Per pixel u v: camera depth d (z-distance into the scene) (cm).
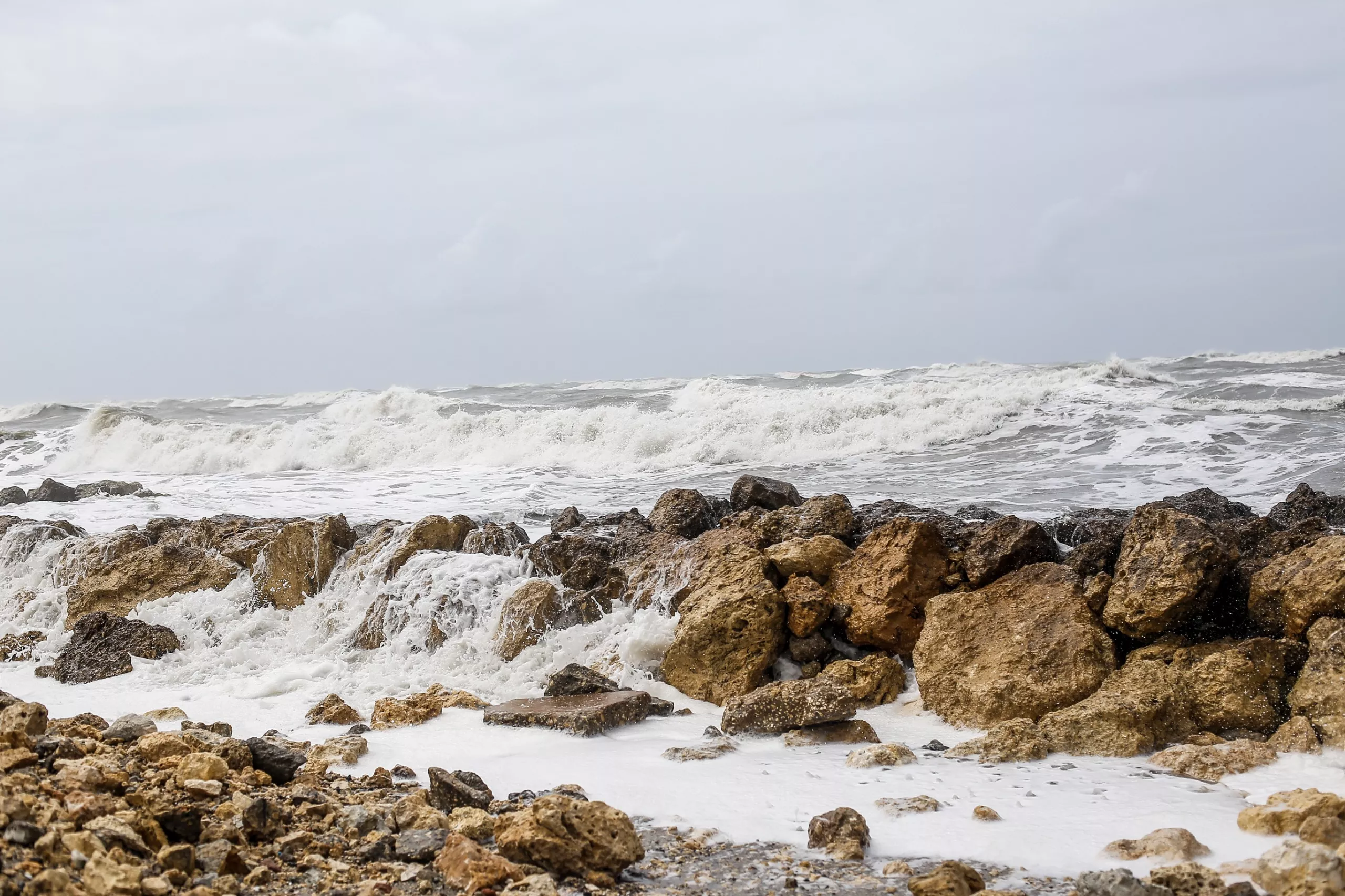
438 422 2422
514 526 1077
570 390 3566
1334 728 583
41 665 934
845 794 560
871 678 762
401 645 930
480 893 421
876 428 2092
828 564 860
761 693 691
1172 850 447
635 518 1042
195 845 456
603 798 559
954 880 413
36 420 3750
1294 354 3203
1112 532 793
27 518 1474
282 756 575
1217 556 697
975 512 1103
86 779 480
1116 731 623
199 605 1030
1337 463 1530
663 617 865
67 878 371
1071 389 2297
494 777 594
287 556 1062
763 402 2428
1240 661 647
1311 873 402
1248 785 548
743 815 532
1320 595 656
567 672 778
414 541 1024
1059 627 721
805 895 435
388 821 506
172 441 2542
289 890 430
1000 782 570
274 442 2494
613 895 442
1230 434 1797
